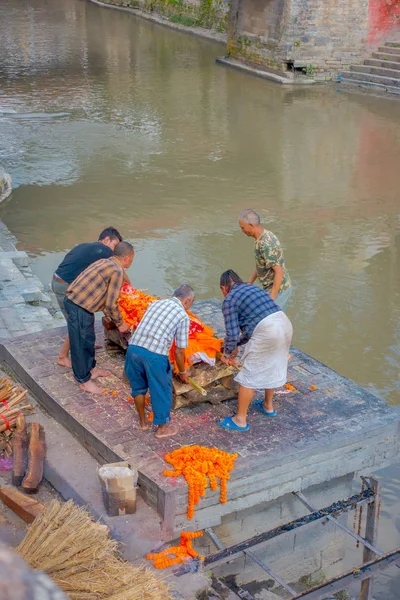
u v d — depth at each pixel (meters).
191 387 6.12
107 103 24.11
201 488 5.34
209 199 15.84
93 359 6.59
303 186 16.70
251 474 5.59
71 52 33.06
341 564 6.72
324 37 27.78
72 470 5.94
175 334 5.70
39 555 4.68
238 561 6.05
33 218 14.55
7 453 6.17
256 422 6.18
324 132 21.27
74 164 17.92
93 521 5.37
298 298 11.56
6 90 25.61
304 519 5.61
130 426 6.08
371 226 14.48
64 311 7.02
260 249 7.24
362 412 6.41
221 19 37.06
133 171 17.53
